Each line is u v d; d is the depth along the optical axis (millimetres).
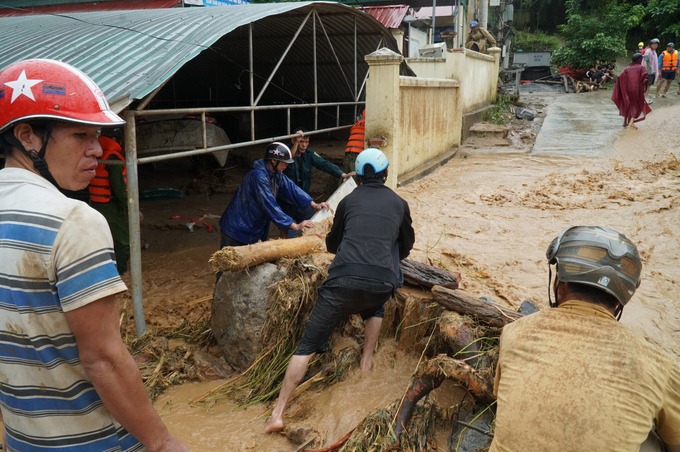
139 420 1723
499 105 16172
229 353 4262
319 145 12078
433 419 3338
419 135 9797
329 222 5719
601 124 13680
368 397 3666
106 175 5355
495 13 24375
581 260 1975
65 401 1664
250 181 5297
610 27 23281
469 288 4691
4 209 1595
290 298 4074
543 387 1870
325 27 9680
